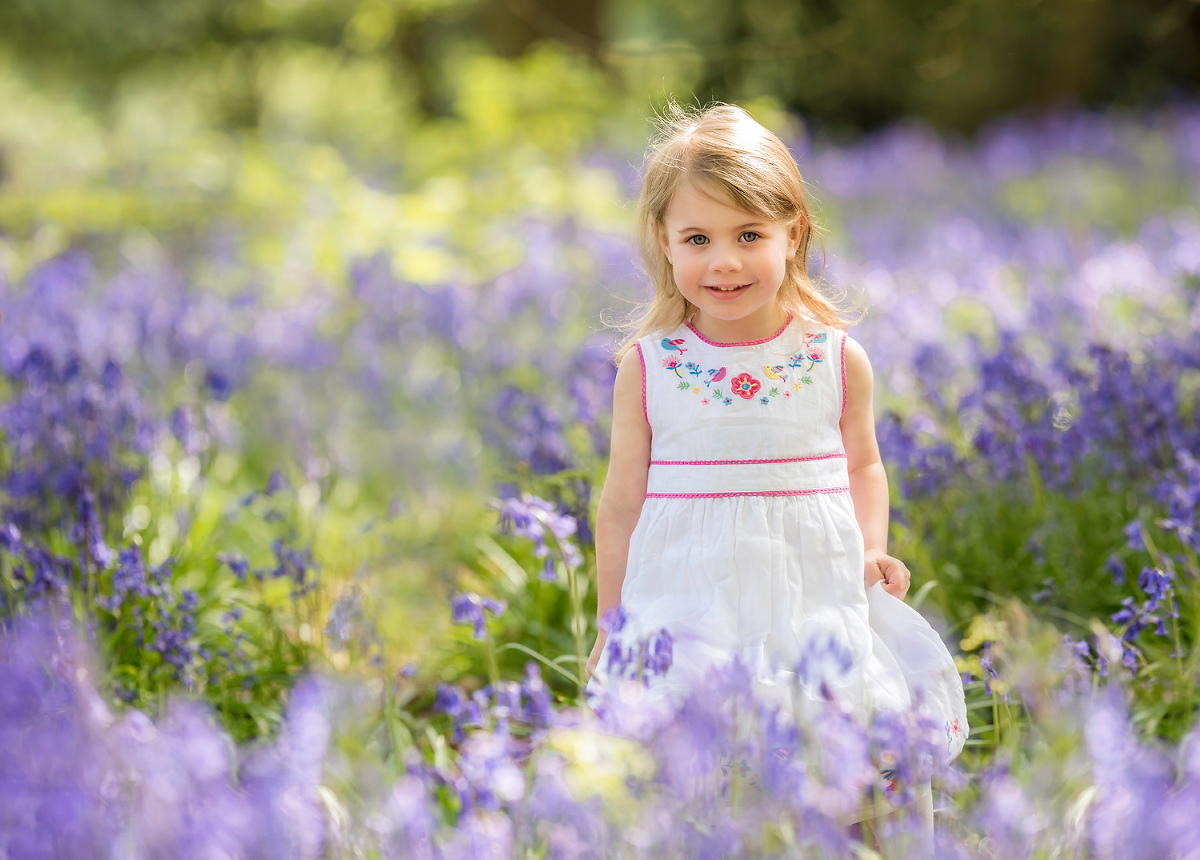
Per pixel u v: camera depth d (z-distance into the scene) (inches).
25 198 383.6
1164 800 87.0
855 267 295.1
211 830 80.7
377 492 234.8
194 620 152.5
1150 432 170.2
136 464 193.2
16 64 908.6
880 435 179.8
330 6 710.5
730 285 111.0
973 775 112.3
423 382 263.0
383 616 175.2
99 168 496.1
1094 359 181.3
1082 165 533.0
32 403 179.8
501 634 171.3
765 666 102.7
